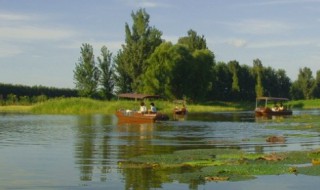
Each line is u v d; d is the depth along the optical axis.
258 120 57.28
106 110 80.56
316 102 125.50
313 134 36.06
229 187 16.55
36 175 18.89
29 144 29.89
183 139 32.81
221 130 41.00
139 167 20.39
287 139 32.22
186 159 22.58
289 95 148.00
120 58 107.81
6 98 105.75
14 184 17.31
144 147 27.97
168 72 98.56
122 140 32.16
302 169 19.31
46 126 47.09
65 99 84.94
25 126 47.19
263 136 34.72
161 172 19.16
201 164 20.83
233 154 24.14
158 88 98.00
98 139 32.97
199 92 104.75
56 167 20.69
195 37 119.75
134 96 59.53
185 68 101.00
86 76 105.75
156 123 51.34
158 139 32.88
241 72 130.75
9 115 72.81
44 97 105.19
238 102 127.62
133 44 106.88
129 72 106.69
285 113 72.62
